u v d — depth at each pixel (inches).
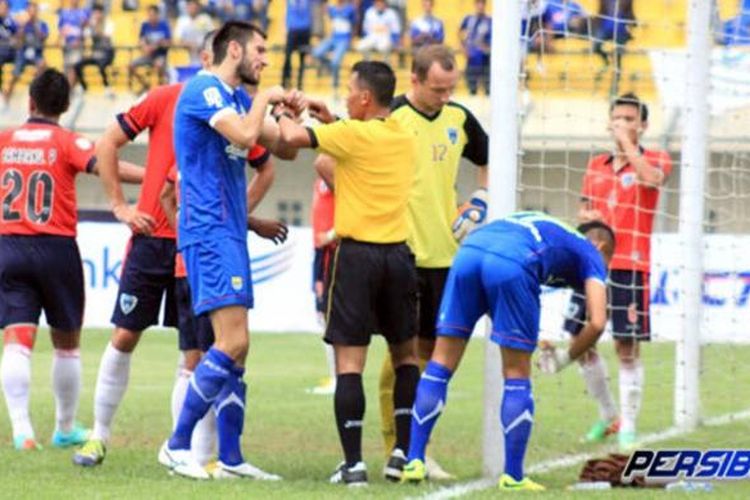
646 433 1187.3
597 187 1194.0
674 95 1750.7
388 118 890.7
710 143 1475.1
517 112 924.6
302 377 1617.9
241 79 874.8
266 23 2977.4
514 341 840.3
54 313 1040.8
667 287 1656.0
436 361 872.3
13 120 2974.9
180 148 855.1
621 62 2474.2
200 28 2952.8
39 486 825.5
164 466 934.4
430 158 946.1
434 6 3011.8
